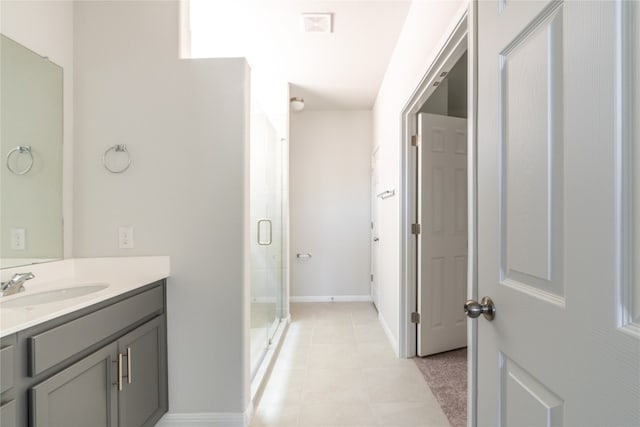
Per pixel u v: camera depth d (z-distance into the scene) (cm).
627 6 48
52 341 111
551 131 65
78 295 157
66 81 178
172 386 183
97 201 182
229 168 184
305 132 456
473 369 99
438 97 311
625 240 48
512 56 79
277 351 289
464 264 288
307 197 457
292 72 335
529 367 71
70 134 181
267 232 300
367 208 456
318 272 457
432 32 185
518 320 75
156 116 183
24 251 156
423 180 269
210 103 184
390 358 273
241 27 253
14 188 152
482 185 93
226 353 183
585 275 55
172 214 183
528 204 72
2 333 95
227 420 182
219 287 183
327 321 371
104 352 135
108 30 182
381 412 198
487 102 91
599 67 52
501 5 83
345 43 278
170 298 183
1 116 145
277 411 200
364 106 440
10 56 150
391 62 306
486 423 91
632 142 47
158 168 183
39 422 105
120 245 182
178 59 183
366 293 457
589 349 54
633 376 46
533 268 70
